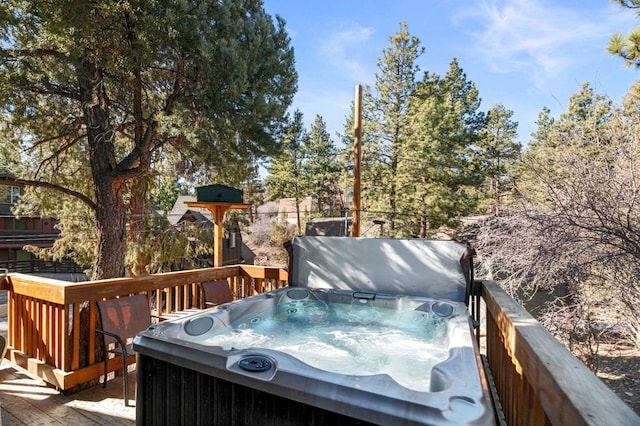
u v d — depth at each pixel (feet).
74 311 8.64
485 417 3.87
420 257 10.30
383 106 39.24
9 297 9.88
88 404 8.11
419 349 8.41
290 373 4.78
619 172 12.86
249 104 18.58
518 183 16.39
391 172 37.06
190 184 27.37
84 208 30.17
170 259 30.40
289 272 12.17
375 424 4.06
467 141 38.29
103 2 14.83
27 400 8.24
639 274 11.18
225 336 8.39
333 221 40.29
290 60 22.15
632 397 11.85
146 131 20.29
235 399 5.14
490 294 8.13
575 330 12.55
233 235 46.78
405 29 37.88
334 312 10.69
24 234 54.90
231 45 17.70
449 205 33.83
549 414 3.39
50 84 19.11
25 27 15.43
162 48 17.03
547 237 12.55
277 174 64.18
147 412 6.05
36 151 24.99
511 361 5.79
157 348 5.95
